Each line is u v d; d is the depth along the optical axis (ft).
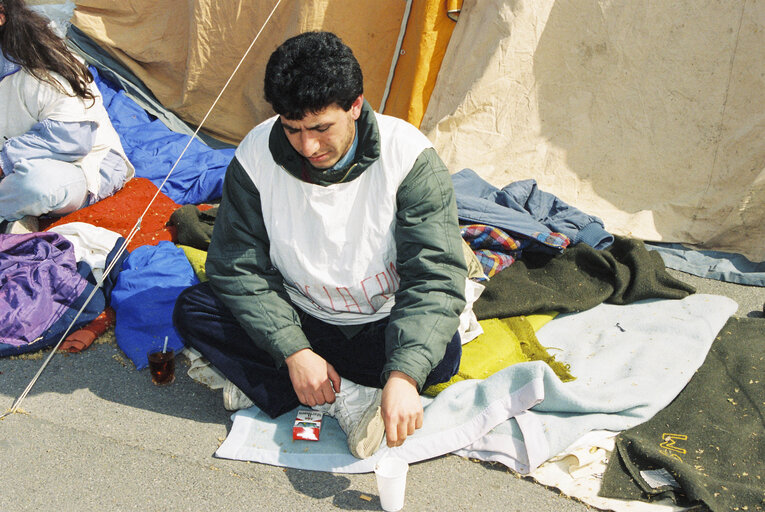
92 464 7.67
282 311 7.66
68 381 9.01
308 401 7.48
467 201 11.64
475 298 9.89
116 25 16.07
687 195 13.39
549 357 9.53
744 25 12.76
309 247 7.47
